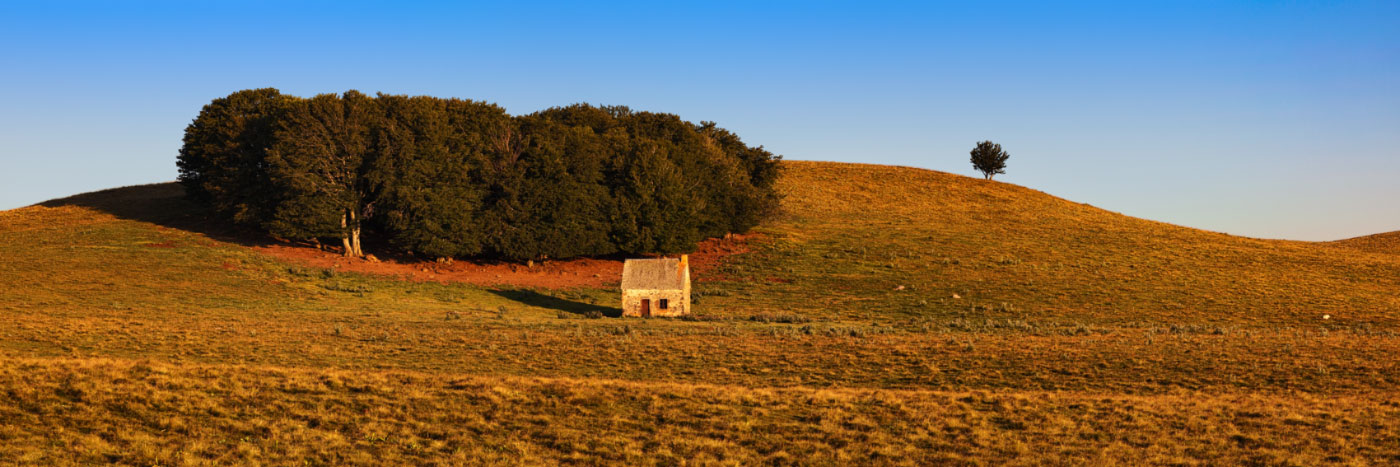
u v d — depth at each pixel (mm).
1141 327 60812
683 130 111938
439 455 25094
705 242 99000
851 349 45875
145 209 102562
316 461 24156
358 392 30984
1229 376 38312
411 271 79938
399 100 87750
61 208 105188
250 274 72312
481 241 82438
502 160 84688
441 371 38688
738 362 42094
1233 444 26922
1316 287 83375
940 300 74188
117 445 24250
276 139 81812
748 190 101125
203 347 42375
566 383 33062
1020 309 70500
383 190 78688
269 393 30109
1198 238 117250
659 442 26781
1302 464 25000
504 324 56125
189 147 97562
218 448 24688
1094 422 29359
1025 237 109312
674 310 64562
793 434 27812
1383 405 31844
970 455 25969
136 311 55375
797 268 87812
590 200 85625
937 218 126000
